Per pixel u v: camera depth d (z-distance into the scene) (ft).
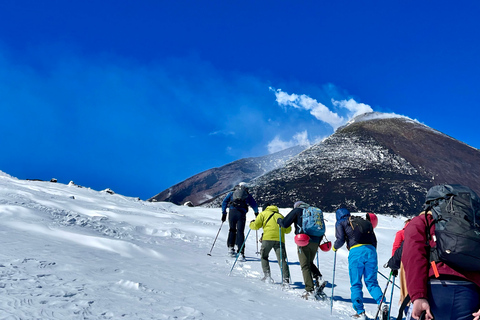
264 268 22.88
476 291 6.68
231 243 30.91
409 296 7.25
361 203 251.39
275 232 22.88
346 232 19.04
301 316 15.12
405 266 7.00
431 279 6.86
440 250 6.71
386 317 15.48
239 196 31.07
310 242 20.48
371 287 18.06
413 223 7.35
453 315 6.56
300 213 20.92
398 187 276.82
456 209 6.84
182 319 11.64
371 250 18.37
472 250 6.39
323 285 20.39
